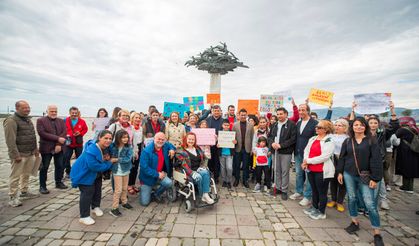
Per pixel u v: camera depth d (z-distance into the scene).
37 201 4.72
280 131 5.47
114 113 6.18
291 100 7.34
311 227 3.92
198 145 5.74
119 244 3.27
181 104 7.95
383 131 5.32
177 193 5.11
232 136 5.97
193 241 3.39
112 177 4.44
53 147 5.27
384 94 5.52
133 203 4.88
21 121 4.61
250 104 8.38
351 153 3.76
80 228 3.68
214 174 6.75
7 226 3.68
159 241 3.37
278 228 3.87
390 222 4.18
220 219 4.16
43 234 3.47
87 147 3.88
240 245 3.32
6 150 10.64
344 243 3.45
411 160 5.75
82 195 3.79
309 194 4.92
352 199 3.74
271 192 5.72
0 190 5.24
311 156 4.34
